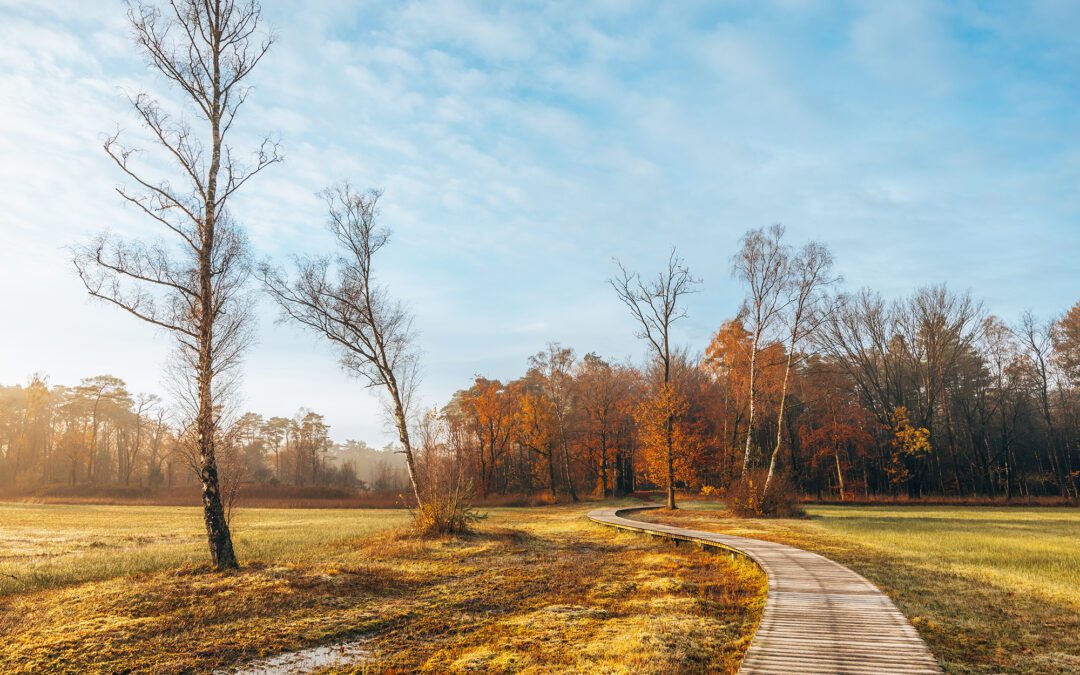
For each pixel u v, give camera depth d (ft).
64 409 258.37
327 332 81.35
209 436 53.42
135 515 135.44
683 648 32.14
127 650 33.35
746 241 117.29
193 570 50.78
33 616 38.65
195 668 31.76
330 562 58.13
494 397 209.97
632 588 49.08
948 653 29.86
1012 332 191.42
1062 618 34.96
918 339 193.88
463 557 64.03
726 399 178.19
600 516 109.29
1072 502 162.91
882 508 145.38
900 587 42.98
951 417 199.52
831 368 193.16
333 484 286.46
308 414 305.73
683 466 170.40
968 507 152.25
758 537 74.90
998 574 47.01
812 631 30.68
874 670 25.21
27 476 239.91
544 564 61.00
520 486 220.02
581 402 233.14
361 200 84.38
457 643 35.88
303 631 37.52
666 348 132.98
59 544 75.41
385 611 42.29
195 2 55.42
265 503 187.62
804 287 112.27
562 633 36.60
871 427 192.03
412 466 81.82
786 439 191.72
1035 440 194.18
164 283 53.62
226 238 57.98
